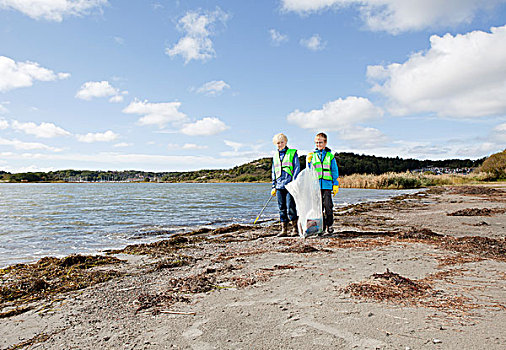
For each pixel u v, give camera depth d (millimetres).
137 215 12883
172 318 2779
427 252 4996
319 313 2707
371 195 25266
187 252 5867
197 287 3586
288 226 8945
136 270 4629
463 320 2471
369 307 2793
